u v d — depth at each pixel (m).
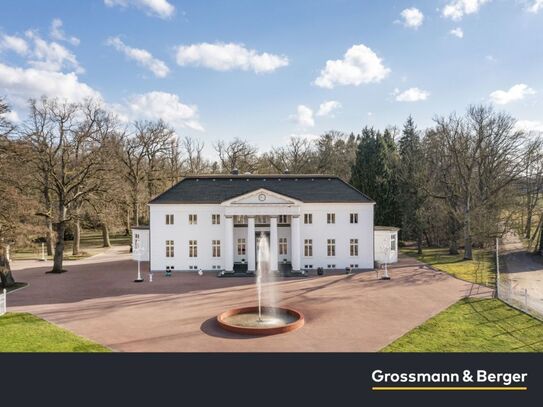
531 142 54.91
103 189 47.97
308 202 46.91
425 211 60.16
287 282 39.81
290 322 25.92
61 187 46.75
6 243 34.16
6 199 33.44
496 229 53.53
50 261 56.62
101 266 51.06
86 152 49.94
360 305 30.42
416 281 39.62
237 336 23.39
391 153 72.69
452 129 55.91
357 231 47.50
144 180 75.94
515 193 58.56
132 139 71.56
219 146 92.81
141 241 54.16
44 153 45.19
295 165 89.12
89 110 61.41
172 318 27.14
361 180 69.62
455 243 59.59
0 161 34.34
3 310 28.48
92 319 26.92
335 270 46.44
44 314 28.17
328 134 92.50
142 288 37.16
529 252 60.12
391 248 51.00
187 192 48.06
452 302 31.08
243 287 37.50
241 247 48.50
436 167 61.97
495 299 31.72
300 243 47.31
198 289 36.66
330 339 22.83
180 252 47.09
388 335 23.53
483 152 53.25
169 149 76.94
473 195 55.28
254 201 45.03
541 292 35.25
